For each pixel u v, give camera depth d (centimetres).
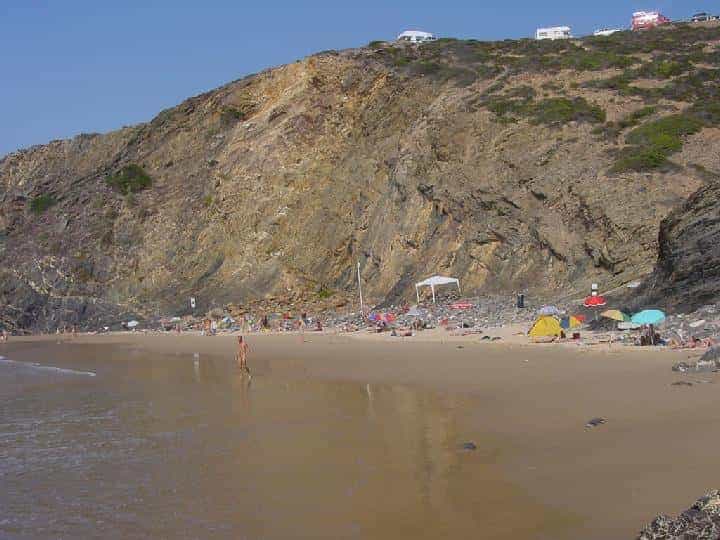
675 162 4275
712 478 1007
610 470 1122
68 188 8494
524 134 4925
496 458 1303
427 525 1002
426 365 2630
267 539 1003
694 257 2820
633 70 5612
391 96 6438
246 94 7656
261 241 6278
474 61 6450
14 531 1094
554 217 4350
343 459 1409
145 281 6956
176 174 7631
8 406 2406
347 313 5091
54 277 7475
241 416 1983
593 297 3036
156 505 1194
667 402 1510
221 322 5578
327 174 6331
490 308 4009
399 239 5162
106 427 1939
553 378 2044
